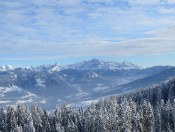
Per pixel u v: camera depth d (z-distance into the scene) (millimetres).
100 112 140250
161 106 141000
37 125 156750
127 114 123812
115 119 127500
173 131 131875
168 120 134125
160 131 129250
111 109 143500
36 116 159500
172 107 137875
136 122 125250
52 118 160750
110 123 127062
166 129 132625
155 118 135750
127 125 121938
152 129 127438
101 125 129500
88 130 142250
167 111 135625
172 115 134500
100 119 133875
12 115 157375
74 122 156500
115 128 125562
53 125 158125
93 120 139375
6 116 158000
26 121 159125
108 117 128250
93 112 149875
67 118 158750
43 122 158875
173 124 133250
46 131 156125
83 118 153125
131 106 135875
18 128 143875
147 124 126562
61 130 146750
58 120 158250
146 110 127500
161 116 134875
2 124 156500
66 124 157000
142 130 124750
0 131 155250
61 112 162125
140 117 125875
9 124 156125
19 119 160250
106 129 126875
